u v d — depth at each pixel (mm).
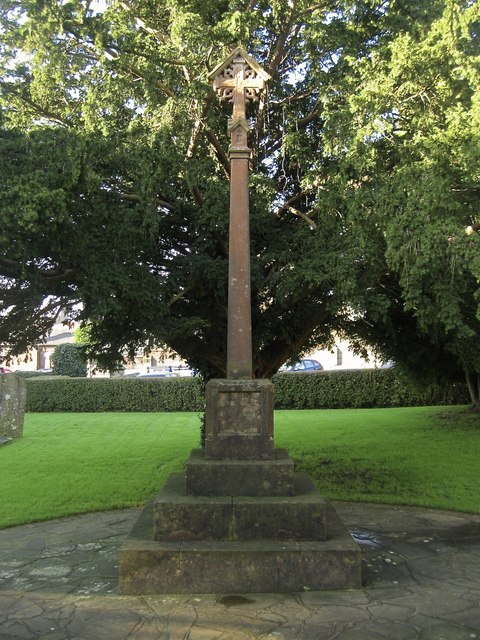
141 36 6875
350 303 6051
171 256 7742
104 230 6148
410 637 3436
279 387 19953
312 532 4395
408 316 8602
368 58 6996
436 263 5152
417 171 5645
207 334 8219
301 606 3895
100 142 5941
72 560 5137
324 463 9898
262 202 7113
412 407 17938
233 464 4629
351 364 30281
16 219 5016
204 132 7273
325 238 6668
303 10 7422
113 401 20938
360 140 6074
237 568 4172
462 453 10039
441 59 5840
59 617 3805
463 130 5570
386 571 4660
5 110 7359
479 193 5863
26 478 9039
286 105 8242
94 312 5715
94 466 9930
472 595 4113
